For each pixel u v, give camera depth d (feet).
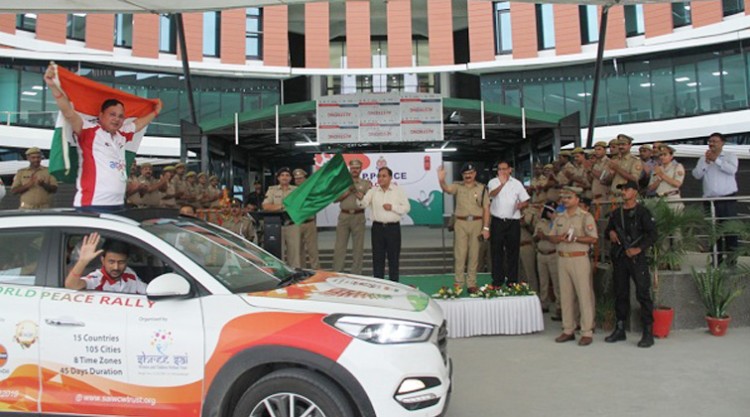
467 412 14.58
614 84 83.97
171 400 10.53
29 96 79.20
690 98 78.38
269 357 10.34
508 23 91.91
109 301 11.07
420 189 61.05
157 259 12.64
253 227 35.86
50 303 11.12
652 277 23.75
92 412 10.68
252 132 42.45
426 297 13.10
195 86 90.07
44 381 10.82
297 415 10.36
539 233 27.66
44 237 11.85
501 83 90.68
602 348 21.17
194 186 37.91
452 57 93.76
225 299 11.00
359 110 40.01
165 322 10.74
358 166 30.71
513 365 19.10
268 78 93.15
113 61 83.82
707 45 77.10
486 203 26.00
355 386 10.10
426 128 39.86
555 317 26.78
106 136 15.29
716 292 23.12
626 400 15.30
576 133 41.27
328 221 63.16
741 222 24.29
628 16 87.04
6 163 59.26
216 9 26.89
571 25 87.71
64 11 26.73
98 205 14.71
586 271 21.90
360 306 11.05
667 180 25.95
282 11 94.32
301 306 10.88
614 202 24.88
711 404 14.85
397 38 95.30
